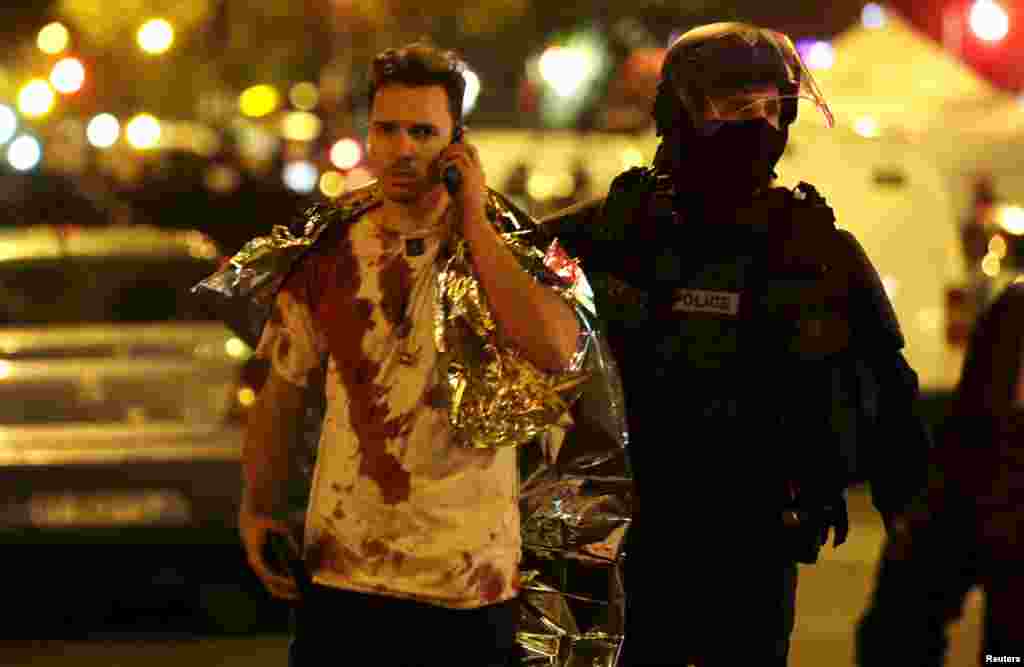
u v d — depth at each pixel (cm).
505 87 9325
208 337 2023
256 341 1098
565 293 1059
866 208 3180
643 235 1207
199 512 1916
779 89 1201
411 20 9044
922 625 926
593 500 1111
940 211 3181
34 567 2081
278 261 1076
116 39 8488
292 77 9369
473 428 1038
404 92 1045
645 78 4131
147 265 2217
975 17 4634
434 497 1034
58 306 2183
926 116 4653
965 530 919
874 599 936
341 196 1088
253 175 4544
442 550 1031
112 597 2103
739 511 1187
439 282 1048
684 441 1188
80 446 1914
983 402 914
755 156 1196
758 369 1186
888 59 4806
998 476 907
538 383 1045
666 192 1214
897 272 3183
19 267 2206
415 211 1056
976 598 2094
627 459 1109
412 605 1034
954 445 923
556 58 7050
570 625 1116
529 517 1114
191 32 8919
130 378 1956
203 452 1912
